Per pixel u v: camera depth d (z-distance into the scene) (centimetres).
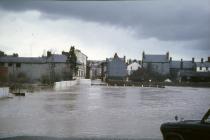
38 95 4116
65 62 9556
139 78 11312
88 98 3700
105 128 1532
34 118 1873
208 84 9581
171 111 2400
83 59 14650
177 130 862
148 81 11131
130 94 4766
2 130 1438
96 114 2122
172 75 13138
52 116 1983
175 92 5738
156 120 1853
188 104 3114
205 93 5444
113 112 2266
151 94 4888
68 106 2670
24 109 2377
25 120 1780
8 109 2370
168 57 13250
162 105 2952
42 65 9306
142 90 6384
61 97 3775
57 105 2744
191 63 13675
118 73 11675
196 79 11669
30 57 9825
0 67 5628
